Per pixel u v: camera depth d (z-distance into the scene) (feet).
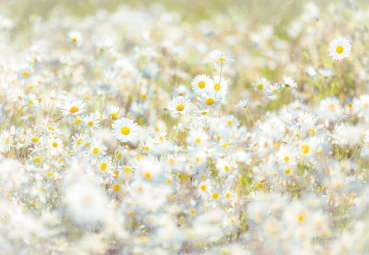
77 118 7.77
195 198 7.21
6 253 7.02
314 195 7.18
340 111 7.73
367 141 7.61
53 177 7.30
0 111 7.99
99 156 7.41
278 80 9.68
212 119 7.64
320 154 7.34
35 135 7.66
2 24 10.35
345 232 7.14
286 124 7.66
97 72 9.41
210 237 7.04
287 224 6.91
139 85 8.98
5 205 7.14
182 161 7.33
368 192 7.25
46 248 7.05
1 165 7.26
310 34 9.76
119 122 7.55
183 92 8.57
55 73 9.67
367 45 9.02
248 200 7.24
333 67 9.09
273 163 7.37
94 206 6.82
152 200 7.01
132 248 7.04
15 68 8.52
